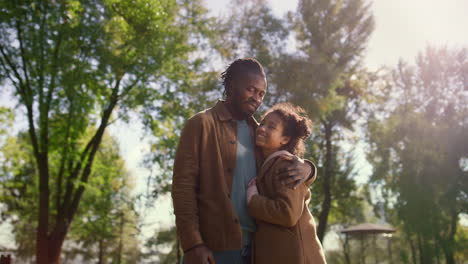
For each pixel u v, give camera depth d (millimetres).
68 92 14539
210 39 18828
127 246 35188
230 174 2061
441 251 22531
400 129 24156
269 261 1976
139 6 15953
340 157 25484
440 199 22344
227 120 2166
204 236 1959
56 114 15602
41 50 14398
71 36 14250
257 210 1992
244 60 2240
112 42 15672
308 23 23328
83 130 16656
